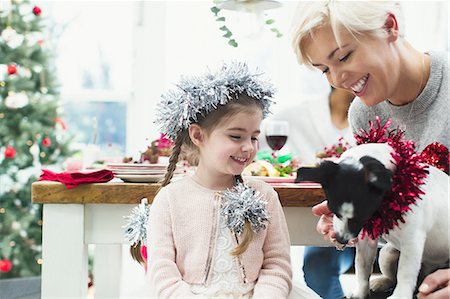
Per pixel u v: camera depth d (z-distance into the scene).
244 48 4.28
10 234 3.56
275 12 4.20
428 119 1.41
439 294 1.11
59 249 1.63
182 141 1.47
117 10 4.43
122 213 1.65
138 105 4.43
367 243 1.25
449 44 4.21
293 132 3.11
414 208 1.08
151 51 4.38
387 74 1.31
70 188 1.60
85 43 4.46
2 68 3.57
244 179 1.47
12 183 3.66
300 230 1.64
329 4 1.25
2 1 3.63
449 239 1.13
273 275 1.34
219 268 1.34
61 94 4.29
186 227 1.37
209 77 1.39
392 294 1.18
